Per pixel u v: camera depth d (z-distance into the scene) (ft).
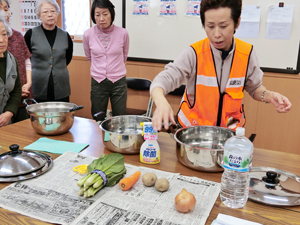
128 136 4.24
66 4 12.40
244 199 3.11
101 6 8.87
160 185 3.26
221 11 4.05
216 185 3.45
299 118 9.04
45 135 5.22
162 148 4.68
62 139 5.03
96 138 5.09
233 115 5.26
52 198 3.17
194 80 5.15
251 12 8.85
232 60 4.82
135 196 3.22
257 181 3.45
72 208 2.99
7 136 5.13
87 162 4.04
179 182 3.52
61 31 9.87
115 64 9.62
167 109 3.87
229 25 4.17
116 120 4.96
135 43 10.95
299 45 8.52
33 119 5.09
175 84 4.87
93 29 9.63
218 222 2.71
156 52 10.66
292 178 3.57
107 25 9.20
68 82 10.40
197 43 4.95
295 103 8.98
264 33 8.86
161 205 3.05
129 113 10.03
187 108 5.34
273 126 9.45
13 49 8.74
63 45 9.82
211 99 5.05
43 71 9.76
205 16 4.25
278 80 9.04
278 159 4.29
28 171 3.64
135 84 10.44
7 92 6.75
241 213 2.97
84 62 12.45
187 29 9.91
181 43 10.15
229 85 4.94
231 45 4.79
